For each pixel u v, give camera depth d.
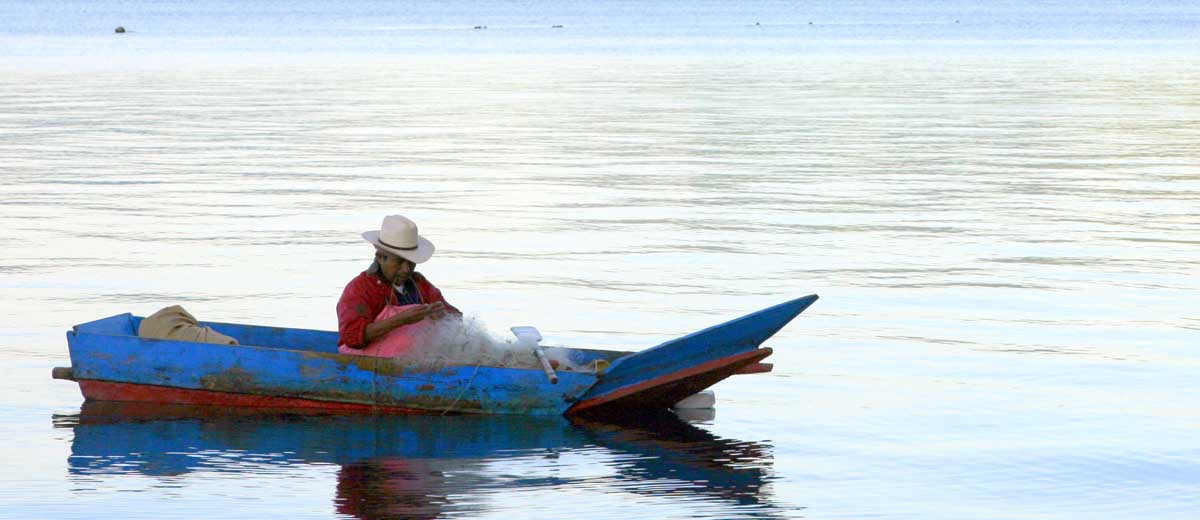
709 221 39.56
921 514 16.02
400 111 78.62
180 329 21.36
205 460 17.77
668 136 65.19
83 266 31.94
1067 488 16.92
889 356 23.67
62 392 21.06
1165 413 20.20
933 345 24.52
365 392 19.97
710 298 28.66
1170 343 24.72
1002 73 117.50
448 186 47.28
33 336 24.73
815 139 64.25
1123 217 40.56
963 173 51.69
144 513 15.76
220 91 93.44
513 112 78.25
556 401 19.84
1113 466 17.75
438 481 16.98
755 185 47.91
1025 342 24.77
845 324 26.19
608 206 42.56
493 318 26.62
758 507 16.17
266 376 20.11
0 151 57.56
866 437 19.02
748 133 66.94
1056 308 27.77
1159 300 28.56
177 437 18.78
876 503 16.38
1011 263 32.91
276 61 132.75
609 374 19.66
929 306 27.89
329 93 92.19
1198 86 101.19
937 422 19.75
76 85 98.12
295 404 20.20
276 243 35.38
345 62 131.62
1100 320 26.67
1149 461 17.95
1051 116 77.19
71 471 17.28
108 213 40.59
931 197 44.94
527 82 103.94
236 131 66.88
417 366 19.86
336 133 66.12
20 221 38.91
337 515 15.73
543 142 62.38
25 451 18.11
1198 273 31.62
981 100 88.56
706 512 15.98
